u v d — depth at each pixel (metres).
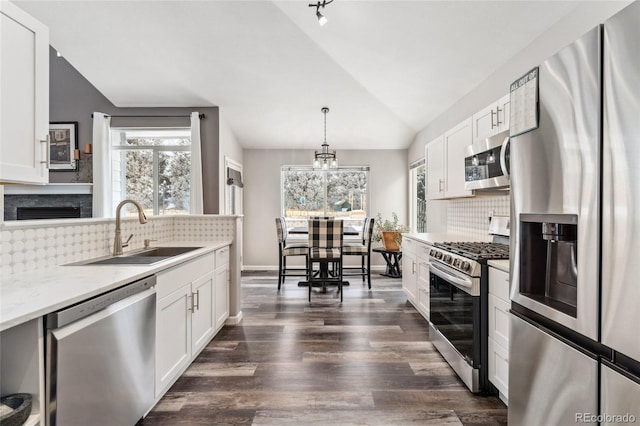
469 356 1.99
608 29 0.88
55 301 1.10
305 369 2.25
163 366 1.83
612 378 0.89
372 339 2.76
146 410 1.64
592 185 0.94
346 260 6.02
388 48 3.06
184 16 3.02
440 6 2.38
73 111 4.41
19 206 4.32
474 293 1.94
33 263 1.59
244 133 5.32
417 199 5.65
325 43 3.27
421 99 3.96
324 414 1.76
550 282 1.28
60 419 1.09
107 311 1.34
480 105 3.19
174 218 3.23
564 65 1.05
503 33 2.44
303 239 5.93
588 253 0.96
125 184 4.65
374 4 2.52
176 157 4.66
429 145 3.87
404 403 1.86
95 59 3.58
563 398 1.07
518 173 1.32
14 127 1.23
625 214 0.84
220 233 3.21
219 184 4.50
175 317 1.98
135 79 3.89
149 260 1.99
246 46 3.37
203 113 4.48
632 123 0.81
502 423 1.68
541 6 2.08
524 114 1.27
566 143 1.04
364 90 4.09
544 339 1.16
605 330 0.90
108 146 4.38
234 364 2.32
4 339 1.04
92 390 1.24
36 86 1.31
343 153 5.98
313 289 4.48
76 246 1.88
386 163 5.99
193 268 2.26
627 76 0.83
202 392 1.96
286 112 4.65
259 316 3.36
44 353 1.07
